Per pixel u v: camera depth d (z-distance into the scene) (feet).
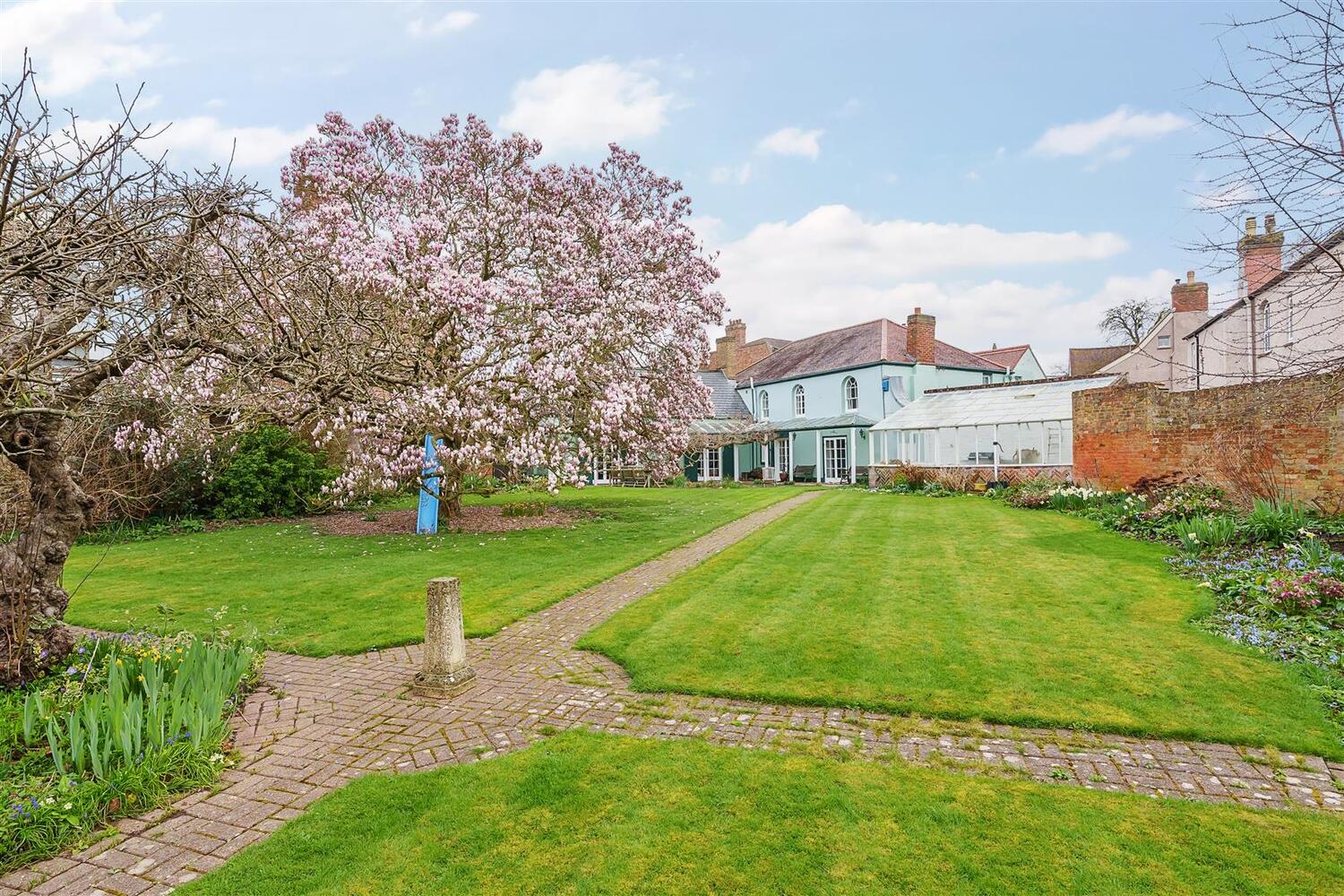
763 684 17.52
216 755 13.58
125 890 9.86
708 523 48.78
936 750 13.97
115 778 12.13
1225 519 31.99
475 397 37.65
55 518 17.83
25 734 13.15
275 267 18.88
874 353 99.25
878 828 11.07
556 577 30.83
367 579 31.07
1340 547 28.22
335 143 48.57
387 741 14.88
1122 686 16.65
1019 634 20.75
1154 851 10.30
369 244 38.42
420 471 42.65
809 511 55.16
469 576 31.30
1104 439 52.03
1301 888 9.37
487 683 18.38
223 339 18.11
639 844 10.72
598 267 46.50
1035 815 11.36
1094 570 29.04
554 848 10.66
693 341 52.54
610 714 16.14
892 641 20.49
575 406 41.65
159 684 15.28
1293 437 37.60
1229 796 11.98
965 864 10.07
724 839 10.84
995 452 70.13
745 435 101.30
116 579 31.81
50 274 13.02
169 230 16.16
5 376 13.53
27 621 16.87
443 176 48.80
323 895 9.59
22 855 10.56
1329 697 15.58
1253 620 21.01
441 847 10.70
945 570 30.12
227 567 34.40
